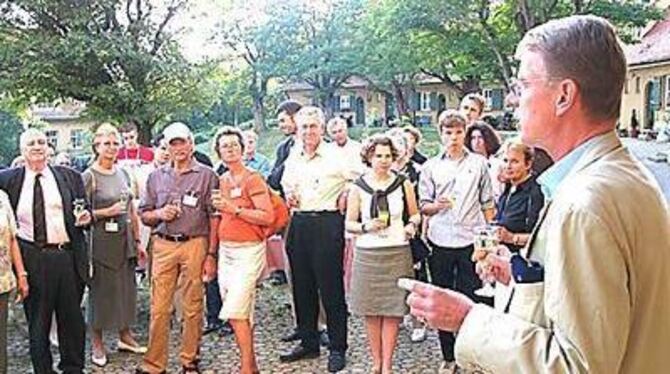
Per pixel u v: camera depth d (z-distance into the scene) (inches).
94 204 185.6
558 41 43.8
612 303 39.0
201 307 175.0
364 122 1210.0
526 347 41.2
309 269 181.0
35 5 472.7
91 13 486.0
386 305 159.5
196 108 530.6
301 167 177.5
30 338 166.1
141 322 219.6
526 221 137.3
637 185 42.0
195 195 168.4
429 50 681.0
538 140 45.9
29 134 161.9
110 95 475.8
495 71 684.1
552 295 40.7
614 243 39.8
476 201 160.7
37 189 162.2
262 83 963.3
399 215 159.3
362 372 175.9
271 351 194.7
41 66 466.9
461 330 44.8
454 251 160.6
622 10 583.8
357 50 938.1
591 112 43.7
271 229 168.6
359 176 167.9
